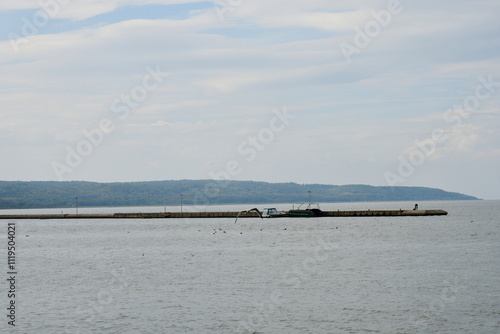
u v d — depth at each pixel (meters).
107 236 145.25
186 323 45.41
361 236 123.50
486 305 49.28
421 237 118.69
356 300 52.09
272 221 197.12
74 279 67.75
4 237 147.88
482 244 101.31
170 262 83.06
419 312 47.34
